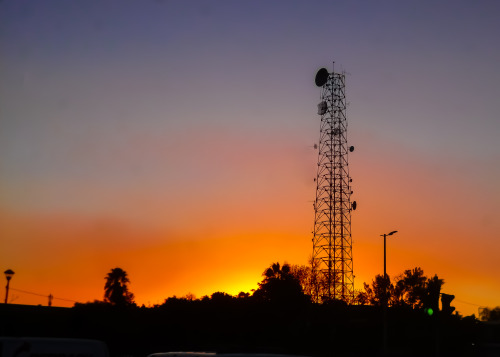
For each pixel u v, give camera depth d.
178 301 77.50
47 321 57.97
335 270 73.38
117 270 65.44
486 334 68.94
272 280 87.88
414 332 74.94
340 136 76.44
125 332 61.59
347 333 74.81
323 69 78.38
